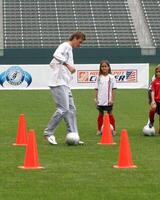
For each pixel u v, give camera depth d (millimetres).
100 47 56688
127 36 58594
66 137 15547
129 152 12180
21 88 36250
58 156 13492
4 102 28641
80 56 54375
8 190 9906
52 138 15398
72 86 36688
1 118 22016
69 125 15398
